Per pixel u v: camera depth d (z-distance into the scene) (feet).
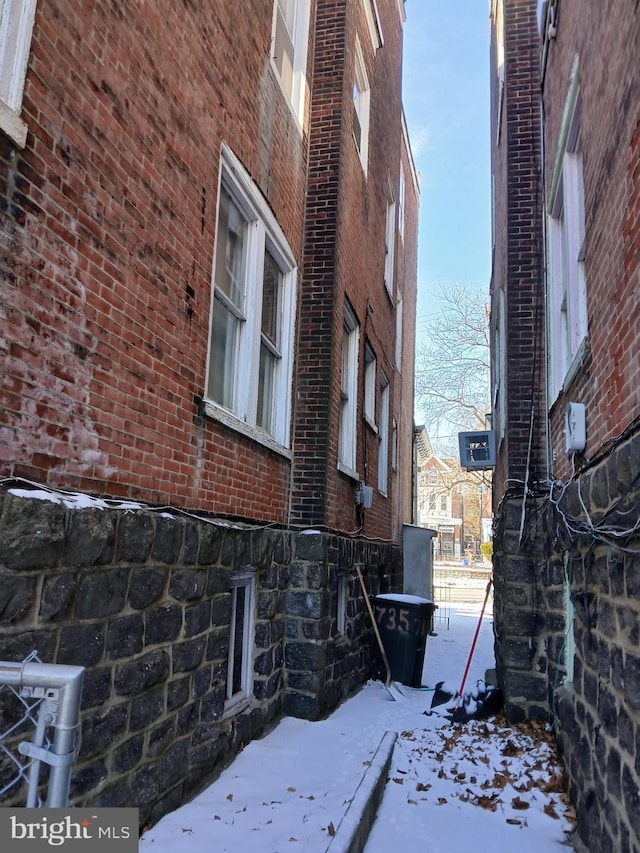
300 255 22.61
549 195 20.12
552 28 18.44
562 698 15.05
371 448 32.35
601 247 12.05
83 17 9.78
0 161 7.97
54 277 8.97
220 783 13.28
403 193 54.19
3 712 7.34
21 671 5.14
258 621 17.57
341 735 17.21
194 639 12.76
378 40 32.94
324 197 23.18
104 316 10.21
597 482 11.43
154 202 11.95
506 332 23.45
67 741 5.10
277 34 21.07
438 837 11.57
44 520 8.26
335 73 24.35
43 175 8.76
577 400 14.74
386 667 25.66
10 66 8.15
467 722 19.10
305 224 23.09
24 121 8.39
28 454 8.44
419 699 23.26
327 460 21.20
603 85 11.94
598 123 12.42
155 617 11.21
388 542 37.35
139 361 11.30
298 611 19.45
